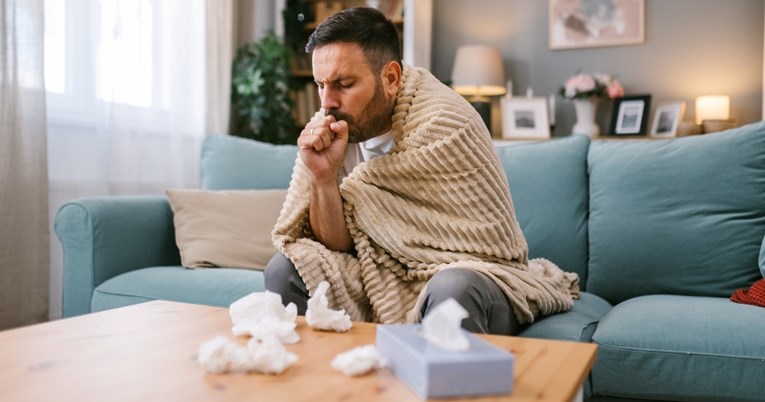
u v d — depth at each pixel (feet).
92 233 5.88
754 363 3.71
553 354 2.56
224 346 2.38
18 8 7.04
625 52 12.75
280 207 7.09
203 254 6.34
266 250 6.66
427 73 4.58
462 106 4.27
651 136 12.12
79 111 8.16
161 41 9.50
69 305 5.97
